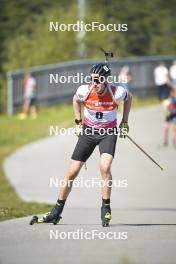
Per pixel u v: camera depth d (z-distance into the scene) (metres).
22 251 17.97
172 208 32.34
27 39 92.94
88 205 34.16
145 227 21.56
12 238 19.53
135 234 20.23
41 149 55.09
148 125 63.84
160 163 47.94
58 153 52.97
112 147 20.88
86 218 24.05
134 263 16.59
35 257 17.33
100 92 20.58
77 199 36.56
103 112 20.64
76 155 21.08
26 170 47.22
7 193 40.09
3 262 16.83
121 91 20.75
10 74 76.88
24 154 53.34
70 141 58.06
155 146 54.19
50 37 89.12
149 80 86.81
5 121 72.12
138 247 18.42
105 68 20.59
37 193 40.22
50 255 17.53
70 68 79.38
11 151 55.22
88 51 86.31
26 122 70.69
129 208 32.25
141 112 72.19
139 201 35.50
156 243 18.94
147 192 38.62
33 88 74.38
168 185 40.88
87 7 89.06
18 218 23.03
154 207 33.03
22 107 78.19
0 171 47.09
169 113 54.06
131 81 83.88
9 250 18.08
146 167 46.62
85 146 20.97
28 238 19.56
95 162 47.69
